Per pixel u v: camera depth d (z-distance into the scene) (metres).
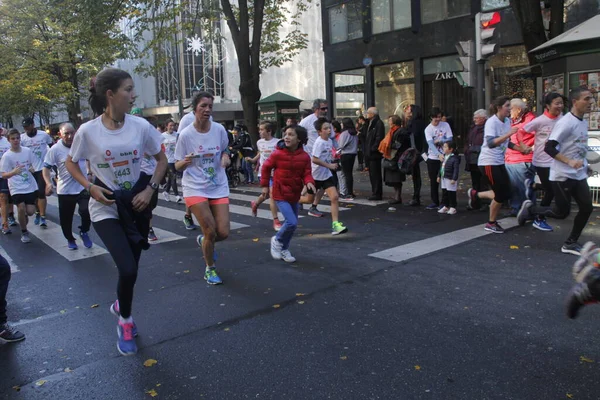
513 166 7.66
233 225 8.34
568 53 8.38
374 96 18.64
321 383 3.17
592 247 3.11
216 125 5.08
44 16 25.33
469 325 3.94
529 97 14.45
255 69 14.18
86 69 25.41
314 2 36.12
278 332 3.95
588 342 3.58
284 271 5.57
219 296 4.84
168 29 15.29
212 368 3.42
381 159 10.11
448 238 6.71
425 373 3.23
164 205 11.19
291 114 14.78
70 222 7.23
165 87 39.44
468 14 15.41
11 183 7.80
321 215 8.78
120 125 3.55
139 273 5.76
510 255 5.80
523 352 3.47
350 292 4.78
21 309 4.84
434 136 8.79
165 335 3.99
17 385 3.32
